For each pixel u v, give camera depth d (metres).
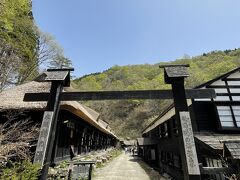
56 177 7.30
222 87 8.74
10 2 11.26
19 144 5.73
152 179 11.48
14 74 19.48
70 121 11.57
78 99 4.36
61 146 9.98
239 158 4.20
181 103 3.98
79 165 7.24
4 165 4.48
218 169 4.18
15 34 17.69
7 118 8.46
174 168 11.59
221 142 6.58
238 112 8.10
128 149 43.97
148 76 89.75
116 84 80.88
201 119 8.19
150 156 19.44
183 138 3.63
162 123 15.29
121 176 11.14
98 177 10.41
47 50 23.11
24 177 3.04
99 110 71.88
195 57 86.25
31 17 20.50
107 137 32.88
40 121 8.62
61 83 4.45
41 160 3.52
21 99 8.72
